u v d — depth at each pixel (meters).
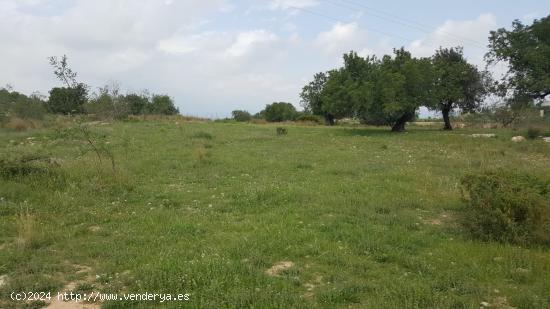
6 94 35.12
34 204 9.73
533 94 29.91
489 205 7.72
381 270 6.23
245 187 11.73
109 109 38.06
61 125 13.95
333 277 5.88
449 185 12.25
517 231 7.46
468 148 22.94
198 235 7.76
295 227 8.19
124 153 17.95
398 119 35.78
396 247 7.15
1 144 21.16
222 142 24.20
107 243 7.29
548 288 5.59
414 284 5.58
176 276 5.71
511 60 30.45
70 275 6.00
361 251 6.97
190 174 14.00
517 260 6.57
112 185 11.56
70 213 9.20
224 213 9.33
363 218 8.92
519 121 41.72
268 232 7.82
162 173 14.10
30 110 33.88
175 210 9.64
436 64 39.00
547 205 7.59
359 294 5.34
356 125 52.94
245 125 43.44
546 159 19.55
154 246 7.18
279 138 27.50
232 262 6.23
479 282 5.78
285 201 10.25
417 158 18.66
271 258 6.53
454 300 5.15
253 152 19.70
